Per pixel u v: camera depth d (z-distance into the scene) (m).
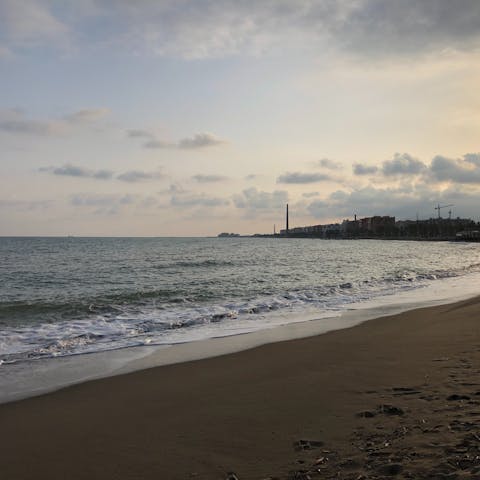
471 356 7.91
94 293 20.50
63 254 61.88
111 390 7.00
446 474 3.40
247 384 7.11
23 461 4.55
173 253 67.12
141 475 4.17
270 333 11.57
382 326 12.16
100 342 10.68
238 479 3.94
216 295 19.89
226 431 5.12
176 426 5.38
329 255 64.06
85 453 4.71
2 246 94.31
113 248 86.75
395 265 41.97
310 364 8.23
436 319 12.87
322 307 16.30
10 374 7.95
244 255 62.41
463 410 5.02
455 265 41.88
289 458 4.27
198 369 8.20
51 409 6.14
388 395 5.96
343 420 5.16
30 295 19.95
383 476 3.58
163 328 12.41
